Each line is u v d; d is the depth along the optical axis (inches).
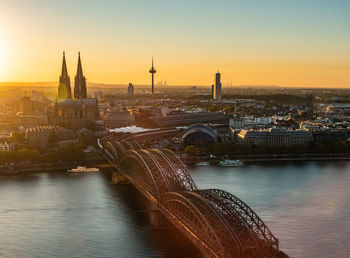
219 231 7775.6
